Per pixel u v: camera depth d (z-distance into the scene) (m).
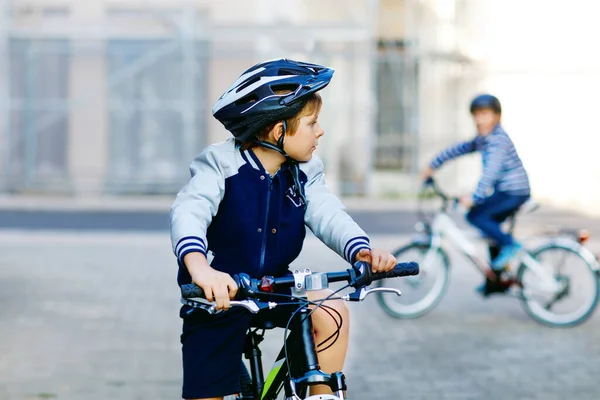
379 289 3.69
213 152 3.94
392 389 7.30
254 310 3.57
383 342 9.02
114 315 10.21
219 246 4.01
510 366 8.10
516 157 9.84
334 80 25.77
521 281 9.95
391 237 17.78
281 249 4.02
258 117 3.83
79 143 25.84
